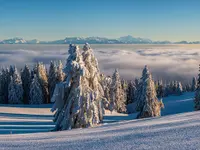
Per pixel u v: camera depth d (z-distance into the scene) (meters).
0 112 40.22
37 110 45.44
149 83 32.97
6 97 64.19
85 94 16.25
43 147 7.02
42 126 28.38
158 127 8.38
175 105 57.72
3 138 9.08
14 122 30.94
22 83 64.19
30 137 9.19
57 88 16.56
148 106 32.78
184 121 9.15
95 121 16.45
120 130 8.86
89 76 16.58
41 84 61.50
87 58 16.92
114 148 6.11
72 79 16.48
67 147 6.75
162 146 5.78
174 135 6.68
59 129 16.66
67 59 16.38
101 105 17.17
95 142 6.99
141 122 11.68
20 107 48.00
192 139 6.07
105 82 18.14
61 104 16.97
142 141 6.45
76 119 16.30
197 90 32.81
